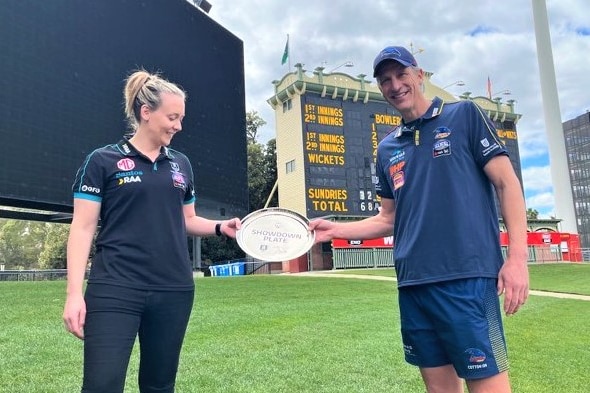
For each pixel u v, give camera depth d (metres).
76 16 12.90
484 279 1.95
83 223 2.11
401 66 2.11
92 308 2.03
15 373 4.15
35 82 11.70
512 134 38.59
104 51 13.59
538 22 39.38
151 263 2.11
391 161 2.26
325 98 29.78
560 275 20.39
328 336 6.11
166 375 2.23
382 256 27.67
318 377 4.29
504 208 2.01
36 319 6.70
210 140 17.03
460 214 1.99
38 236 51.78
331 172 28.78
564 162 39.06
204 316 7.43
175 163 2.31
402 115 2.22
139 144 2.22
